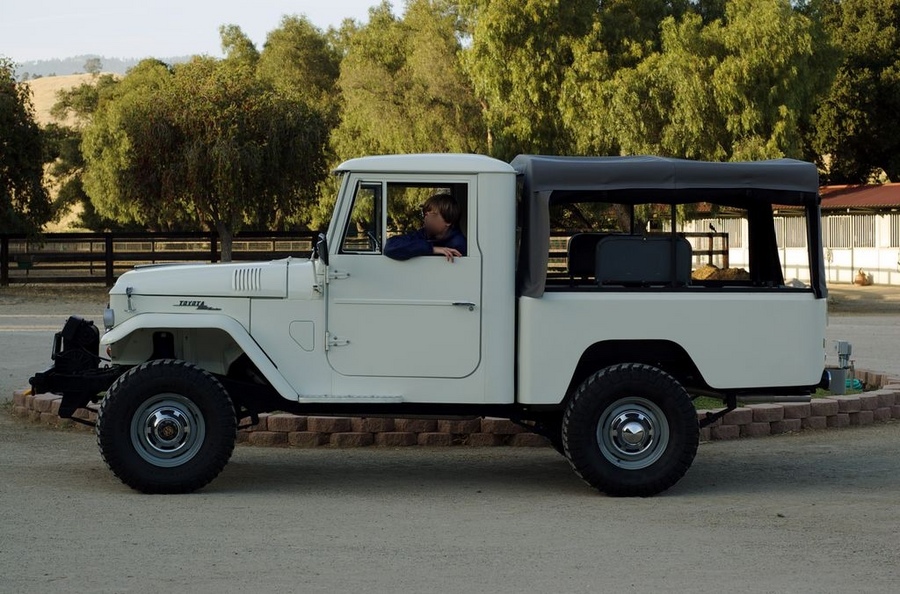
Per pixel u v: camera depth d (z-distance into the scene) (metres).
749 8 31.19
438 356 8.12
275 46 61.53
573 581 5.79
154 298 8.14
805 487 8.55
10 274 35.94
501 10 32.34
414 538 6.70
